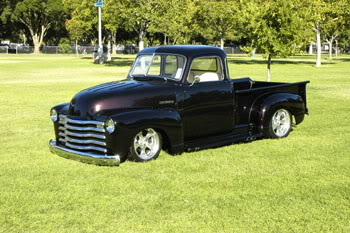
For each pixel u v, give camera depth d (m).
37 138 8.55
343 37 87.62
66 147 6.73
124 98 6.55
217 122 7.47
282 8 17.11
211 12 53.00
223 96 7.46
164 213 4.73
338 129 9.39
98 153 6.40
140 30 35.25
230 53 96.50
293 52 17.53
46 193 5.37
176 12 34.78
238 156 7.09
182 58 7.07
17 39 91.88
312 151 7.43
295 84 8.55
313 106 13.01
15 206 4.95
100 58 41.19
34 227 4.40
